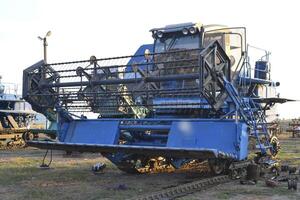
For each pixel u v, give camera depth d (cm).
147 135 1226
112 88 1184
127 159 1281
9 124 2720
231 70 1218
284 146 2688
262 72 1527
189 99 1148
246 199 912
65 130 1268
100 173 1332
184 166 1422
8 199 923
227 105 1128
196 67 1041
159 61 1177
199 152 953
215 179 1103
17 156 2009
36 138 2698
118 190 1028
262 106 1362
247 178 1123
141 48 1579
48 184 1121
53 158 1862
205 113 1192
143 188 1056
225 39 1391
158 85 1184
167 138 1160
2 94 2686
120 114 1274
